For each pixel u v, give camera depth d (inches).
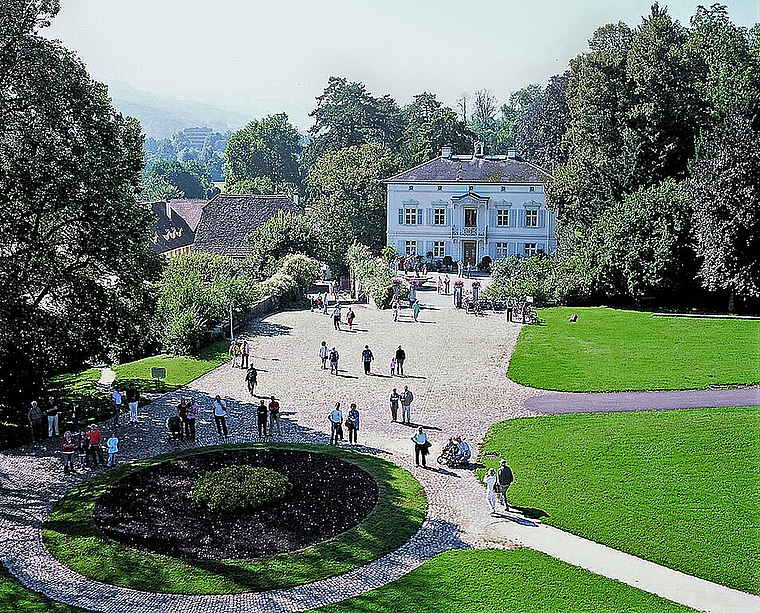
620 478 1131.3
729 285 2396.7
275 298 2691.9
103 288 1445.6
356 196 3818.9
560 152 4242.1
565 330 2233.0
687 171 2797.7
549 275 2760.8
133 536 964.0
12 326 1357.0
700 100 2775.6
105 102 1449.3
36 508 1048.8
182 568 884.6
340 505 1055.6
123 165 1459.2
